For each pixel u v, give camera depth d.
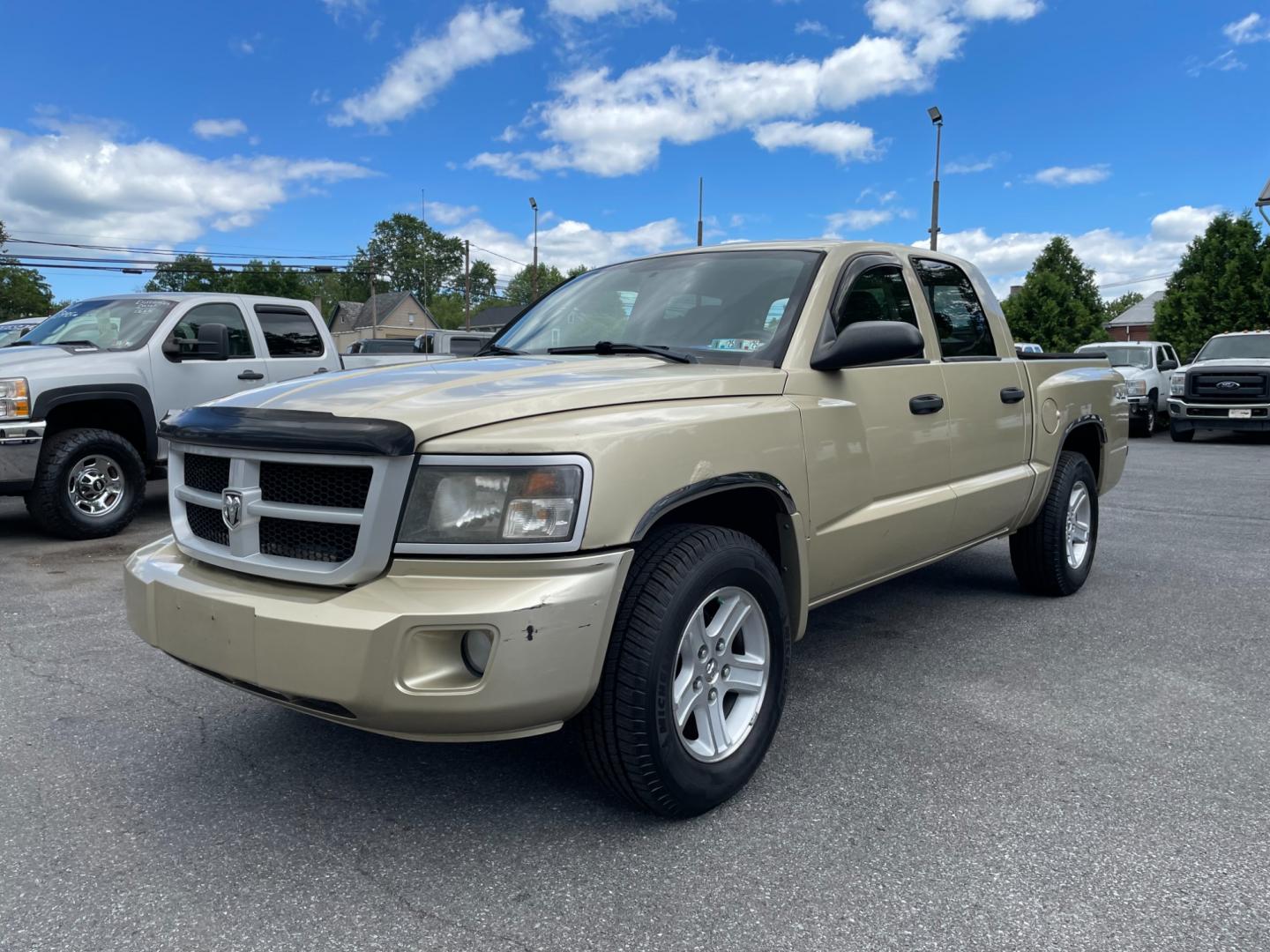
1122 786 2.92
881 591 5.46
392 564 2.34
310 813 2.78
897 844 2.58
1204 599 5.24
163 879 2.42
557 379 2.80
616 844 2.59
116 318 7.96
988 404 4.28
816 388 3.24
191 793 2.91
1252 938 2.15
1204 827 2.66
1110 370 5.73
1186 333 29.50
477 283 108.06
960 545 4.29
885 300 3.82
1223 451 14.42
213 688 3.86
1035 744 3.25
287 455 2.45
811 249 3.67
